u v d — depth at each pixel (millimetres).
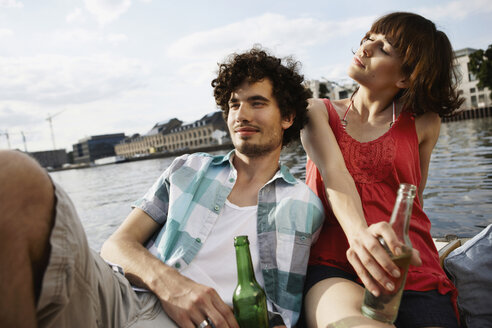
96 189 21703
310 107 1763
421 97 1601
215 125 92125
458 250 1558
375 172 1577
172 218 1463
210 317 1137
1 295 702
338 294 1273
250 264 1202
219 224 1465
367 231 1085
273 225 1446
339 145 1667
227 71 1534
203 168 1565
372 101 1700
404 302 1352
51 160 129500
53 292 789
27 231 740
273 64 1519
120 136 142875
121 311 1104
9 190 724
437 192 6297
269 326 1251
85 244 879
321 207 1530
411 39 1554
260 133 1505
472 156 10656
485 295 1408
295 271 1414
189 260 1396
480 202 5355
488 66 37938
